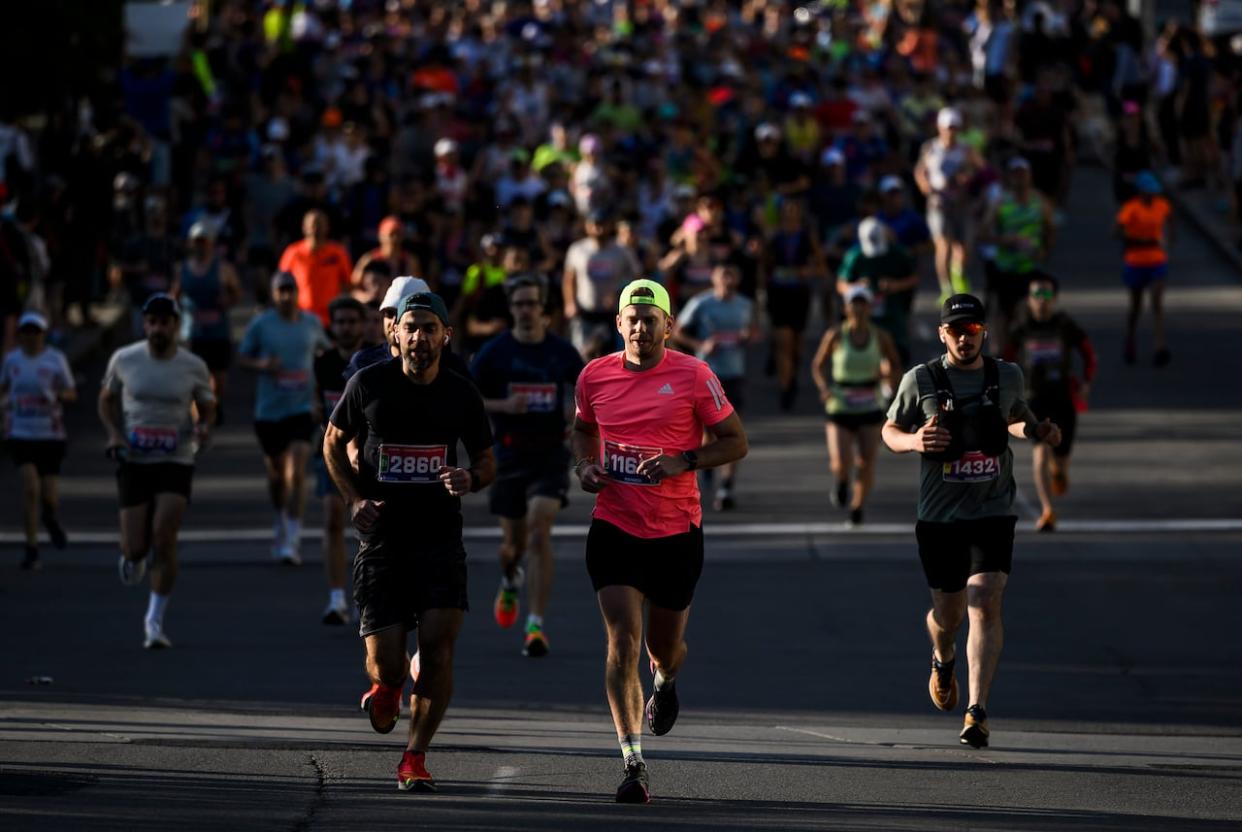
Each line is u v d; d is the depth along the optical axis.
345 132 103.00
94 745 33.25
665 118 109.44
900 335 68.62
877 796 29.69
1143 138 97.81
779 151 88.75
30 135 96.06
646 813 27.98
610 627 29.41
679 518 29.86
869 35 143.88
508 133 99.44
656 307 29.66
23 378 53.88
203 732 35.12
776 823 27.25
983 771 32.06
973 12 146.75
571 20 143.75
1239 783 31.36
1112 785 30.95
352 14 144.75
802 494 62.50
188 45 112.62
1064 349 54.91
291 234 79.38
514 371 42.84
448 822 27.17
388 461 29.28
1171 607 48.34
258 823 27.03
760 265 75.81
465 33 136.12
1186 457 66.62
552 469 43.34
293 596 50.28
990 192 78.94
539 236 75.31
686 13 149.88
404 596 29.59
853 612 48.12
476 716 37.47
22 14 84.88
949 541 34.00
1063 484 56.28
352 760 32.25
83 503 62.72
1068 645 44.59
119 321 92.44
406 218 79.31
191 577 52.69
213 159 110.44
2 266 71.12
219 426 74.62
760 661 43.16
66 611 48.47
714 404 29.83
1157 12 141.88
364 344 45.53
